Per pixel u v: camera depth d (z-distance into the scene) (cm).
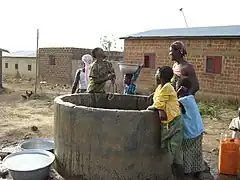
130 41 1648
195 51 1405
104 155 418
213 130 849
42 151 474
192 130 447
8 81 2342
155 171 435
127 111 411
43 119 943
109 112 411
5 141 677
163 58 1521
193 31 1555
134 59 1639
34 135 739
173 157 428
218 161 539
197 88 470
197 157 467
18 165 428
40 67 2383
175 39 1466
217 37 1315
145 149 421
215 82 1346
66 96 521
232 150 489
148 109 426
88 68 738
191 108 446
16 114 1011
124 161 416
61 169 459
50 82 2322
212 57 1352
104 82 613
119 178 419
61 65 2266
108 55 2275
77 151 434
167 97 404
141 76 1608
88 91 612
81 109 425
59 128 462
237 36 1254
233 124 543
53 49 2300
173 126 409
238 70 1276
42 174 422
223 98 1320
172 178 450
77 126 430
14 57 2667
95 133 418
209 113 1090
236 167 491
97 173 424
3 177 445
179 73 468
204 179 465
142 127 415
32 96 1469
